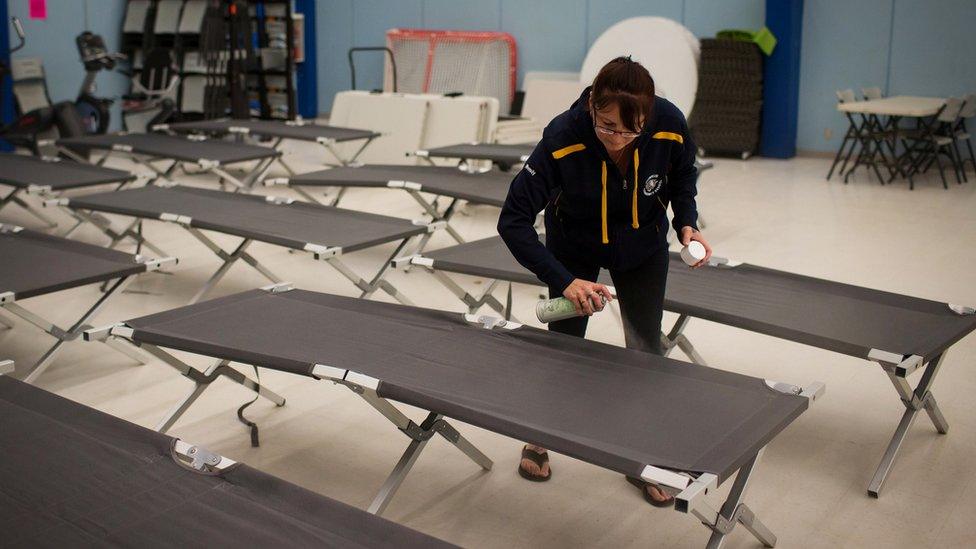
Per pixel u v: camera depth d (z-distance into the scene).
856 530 2.48
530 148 6.43
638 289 2.52
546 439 1.94
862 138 8.16
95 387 3.39
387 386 2.21
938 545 2.41
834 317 2.93
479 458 2.73
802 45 9.62
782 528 2.48
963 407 3.29
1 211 6.44
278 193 7.39
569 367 2.36
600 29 10.55
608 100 2.01
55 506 1.77
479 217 6.60
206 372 2.89
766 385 2.22
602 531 2.47
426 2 11.61
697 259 2.36
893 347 2.64
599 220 2.39
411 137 8.48
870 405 3.32
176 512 1.75
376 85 12.23
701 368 2.35
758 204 7.11
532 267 2.30
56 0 10.12
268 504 1.80
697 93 9.62
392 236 3.93
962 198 7.34
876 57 9.28
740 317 2.91
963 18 8.76
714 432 1.98
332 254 3.64
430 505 2.59
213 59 9.92
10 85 9.29
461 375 2.30
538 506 2.60
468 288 4.79
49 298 4.50
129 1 10.67
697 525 2.50
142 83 9.75
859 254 5.52
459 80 11.03
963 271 5.13
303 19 12.04
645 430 1.99
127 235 5.16
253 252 5.46
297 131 7.48
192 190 5.00
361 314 2.82
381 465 2.83
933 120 7.87
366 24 12.11
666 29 9.48
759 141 9.77
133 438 2.06
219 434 3.01
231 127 7.74
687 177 2.46
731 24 9.87
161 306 4.42
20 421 2.14
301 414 3.19
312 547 1.65
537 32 10.92
